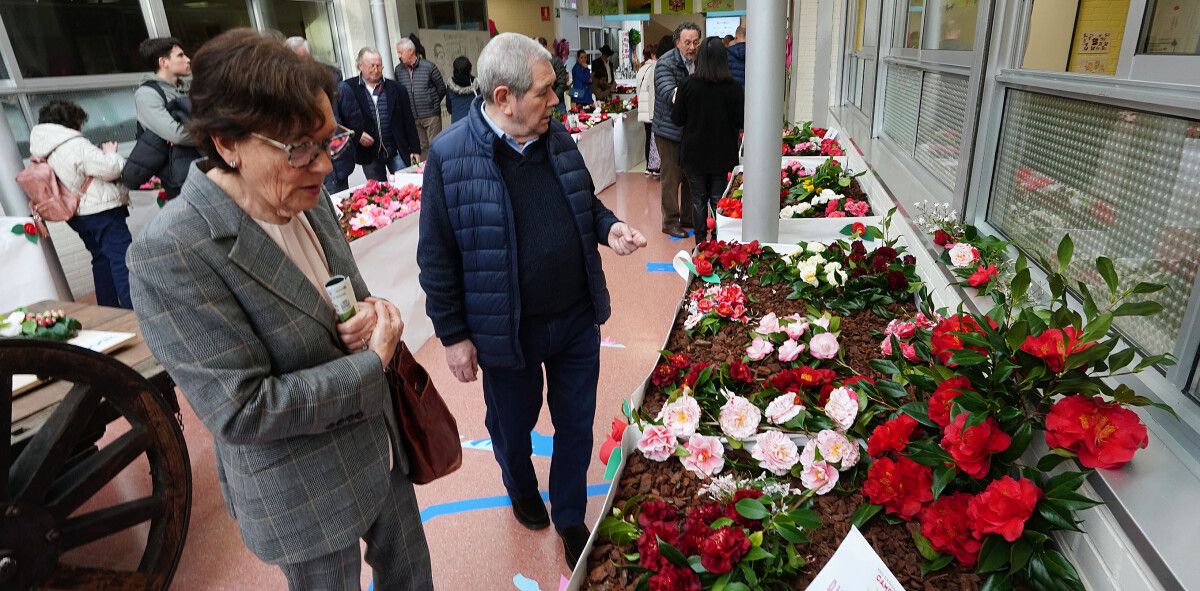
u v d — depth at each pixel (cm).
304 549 121
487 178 160
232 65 94
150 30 546
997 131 206
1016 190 195
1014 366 109
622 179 778
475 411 293
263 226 113
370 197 406
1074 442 101
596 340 188
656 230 554
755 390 169
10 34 448
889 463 117
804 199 342
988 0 198
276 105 95
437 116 668
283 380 109
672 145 497
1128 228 134
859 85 522
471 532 221
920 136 307
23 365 144
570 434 192
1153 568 81
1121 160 137
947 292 189
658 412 162
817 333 183
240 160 102
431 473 142
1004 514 98
